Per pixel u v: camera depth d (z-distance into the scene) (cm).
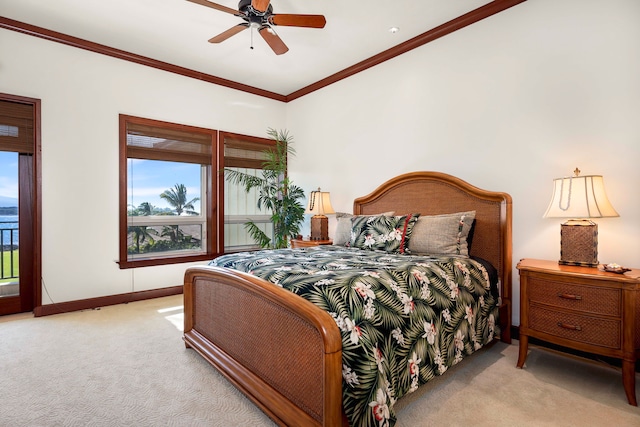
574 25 254
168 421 169
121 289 386
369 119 407
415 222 293
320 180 474
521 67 282
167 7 298
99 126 369
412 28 335
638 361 222
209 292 236
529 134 277
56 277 346
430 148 345
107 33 341
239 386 190
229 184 477
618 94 235
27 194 344
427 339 179
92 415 174
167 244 429
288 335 163
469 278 233
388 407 143
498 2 290
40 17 313
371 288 164
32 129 335
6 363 231
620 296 187
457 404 184
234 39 353
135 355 246
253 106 496
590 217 211
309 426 145
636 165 228
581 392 197
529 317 223
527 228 277
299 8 300
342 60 404
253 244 504
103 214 372
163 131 415
